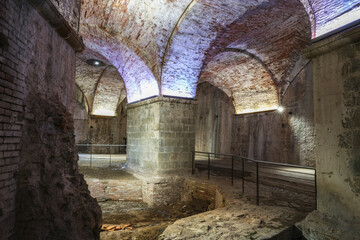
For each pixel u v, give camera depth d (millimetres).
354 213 3457
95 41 8562
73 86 4238
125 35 8016
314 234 3680
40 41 3004
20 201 2566
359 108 3451
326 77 3951
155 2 6934
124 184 7953
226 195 5906
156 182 7566
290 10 6902
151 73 8391
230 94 13570
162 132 8273
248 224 4047
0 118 2266
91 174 8789
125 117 18375
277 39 8930
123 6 7199
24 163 2652
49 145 3027
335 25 3746
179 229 3830
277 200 5473
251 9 6703
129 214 6695
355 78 3512
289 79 10508
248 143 12734
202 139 16328
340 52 3725
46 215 2703
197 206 7176
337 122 3762
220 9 6664
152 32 7594
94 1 6871
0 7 2242
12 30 2428
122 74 10398
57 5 3398
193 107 8906
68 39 3785
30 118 2762
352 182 3508
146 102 8938
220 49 8391
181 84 8625
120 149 17953
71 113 4129
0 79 2264
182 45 7793
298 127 10055
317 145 4094
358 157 3443
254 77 11469
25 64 2680
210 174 8664
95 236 3602
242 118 13242
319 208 4035
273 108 11367
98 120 17125
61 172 3156
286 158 10578
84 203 3492
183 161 8648
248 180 7688
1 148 2283
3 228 2293
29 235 2525
